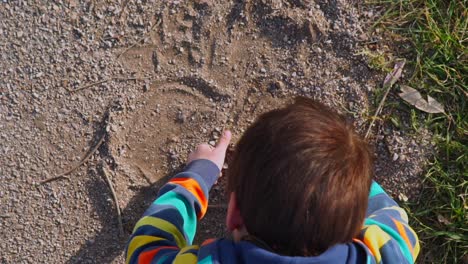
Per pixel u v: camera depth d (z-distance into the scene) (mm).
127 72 1878
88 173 1878
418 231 1835
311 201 1229
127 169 1877
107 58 1880
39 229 1890
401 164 1842
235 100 1874
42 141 1883
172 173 1877
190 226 1688
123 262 1880
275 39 1874
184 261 1380
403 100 1842
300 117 1268
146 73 1878
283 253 1283
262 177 1250
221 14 1876
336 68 1860
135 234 1614
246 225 1305
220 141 1836
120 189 1875
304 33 1862
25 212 1890
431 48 1841
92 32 1880
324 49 1862
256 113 1873
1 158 1881
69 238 1890
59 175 1881
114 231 1881
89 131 1876
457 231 1815
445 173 1821
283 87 1871
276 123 1269
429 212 1834
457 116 1827
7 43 1878
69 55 1879
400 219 1651
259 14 1872
